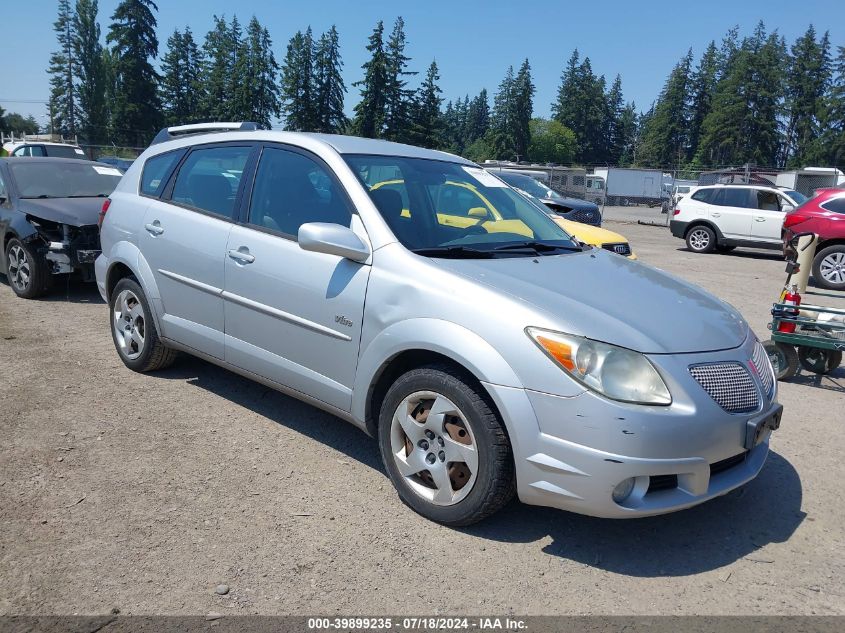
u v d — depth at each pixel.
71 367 5.38
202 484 3.61
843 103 83.94
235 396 4.89
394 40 68.81
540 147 108.94
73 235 7.52
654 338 3.04
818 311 5.71
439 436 3.25
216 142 4.70
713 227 16.59
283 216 4.05
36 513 3.26
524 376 2.95
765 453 3.42
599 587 2.90
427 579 2.89
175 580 2.81
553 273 3.55
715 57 107.75
